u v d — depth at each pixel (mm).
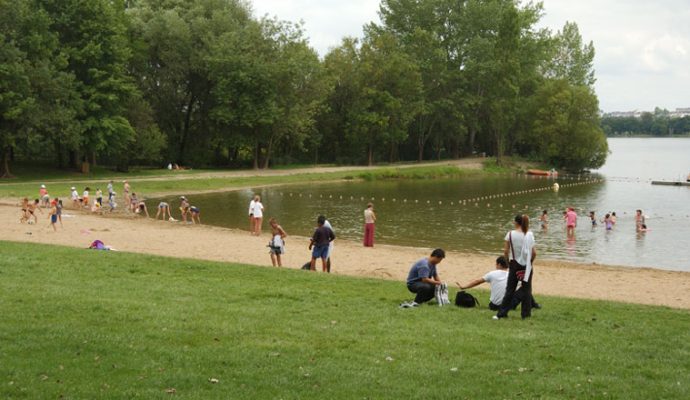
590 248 33562
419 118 100938
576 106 98625
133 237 31219
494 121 98250
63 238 29922
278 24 80688
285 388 8727
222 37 76688
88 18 63250
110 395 8195
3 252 20609
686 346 11547
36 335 10672
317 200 56312
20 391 8172
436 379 9289
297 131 85312
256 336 11312
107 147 64500
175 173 72875
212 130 83688
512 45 93750
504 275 14367
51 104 58625
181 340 10844
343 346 10883
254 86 77375
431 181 80250
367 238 30984
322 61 94375
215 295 15273
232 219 43406
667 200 59562
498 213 48625
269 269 19844
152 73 78312
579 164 102312
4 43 55812
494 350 10852
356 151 97875
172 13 75188
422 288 15117
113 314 12414
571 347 11164
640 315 14672
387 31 101500
